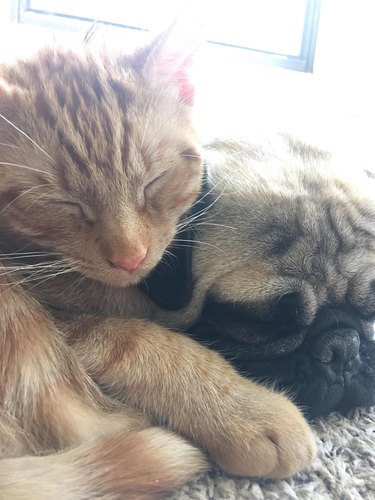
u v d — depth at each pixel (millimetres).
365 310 192
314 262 183
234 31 378
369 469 163
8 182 167
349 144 371
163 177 182
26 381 158
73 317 181
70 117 172
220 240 185
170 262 186
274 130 242
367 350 190
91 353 170
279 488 155
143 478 144
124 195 171
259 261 180
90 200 169
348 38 386
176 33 193
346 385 181
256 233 184
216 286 182
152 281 186
